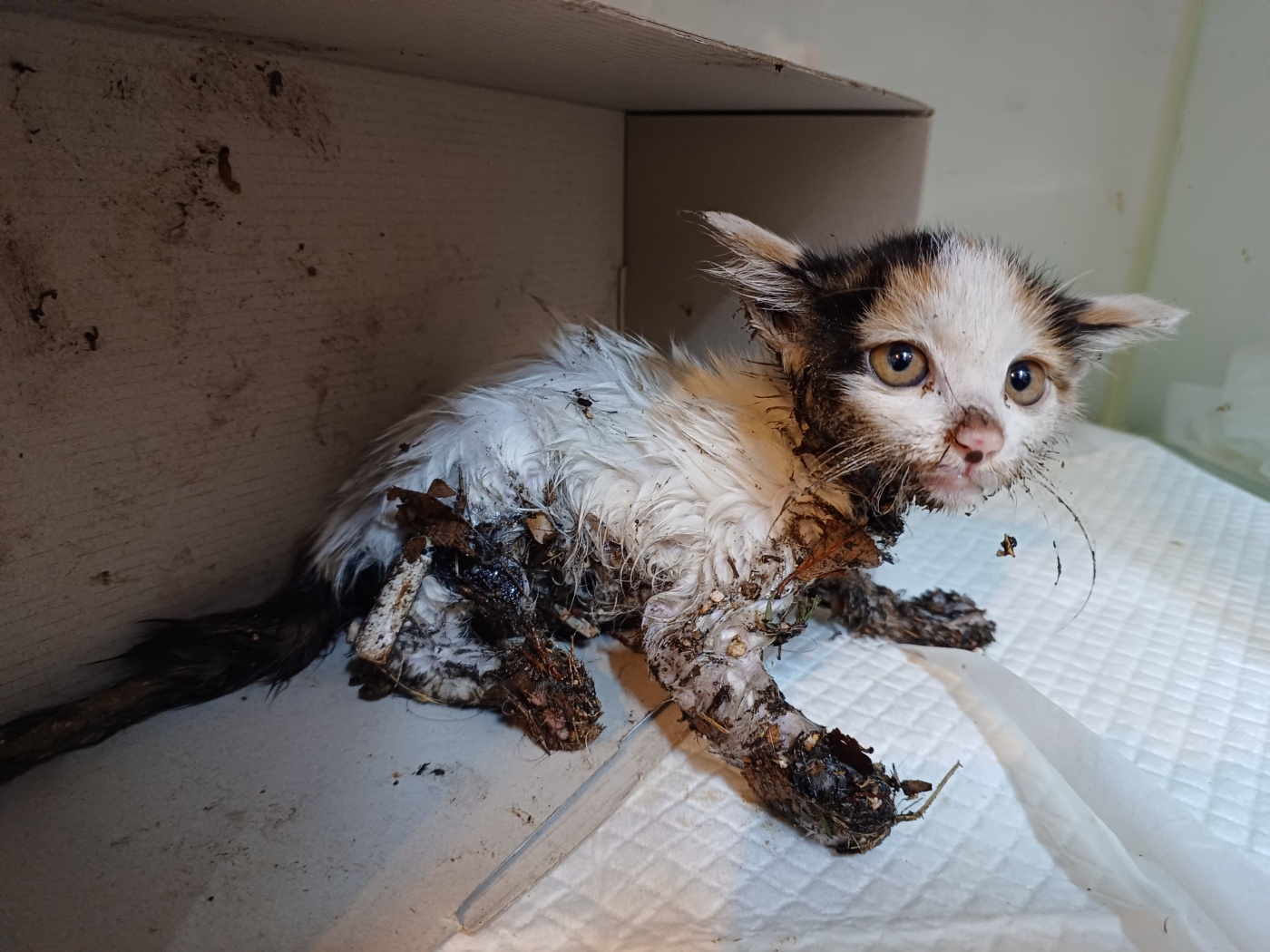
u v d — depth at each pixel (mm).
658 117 331
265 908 158
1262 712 212
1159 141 357
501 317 303
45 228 177
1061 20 352
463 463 202
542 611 219
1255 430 338
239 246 214
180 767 193
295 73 217
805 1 350
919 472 166
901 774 191
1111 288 385
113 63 181
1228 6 321
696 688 178
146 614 217
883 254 178
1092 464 362
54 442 189
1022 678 221
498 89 276
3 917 155
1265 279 326
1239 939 151
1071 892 163
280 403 234
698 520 183
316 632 224
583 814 180
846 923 154
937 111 376
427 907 159
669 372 211
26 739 189
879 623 241
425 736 205
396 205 254
